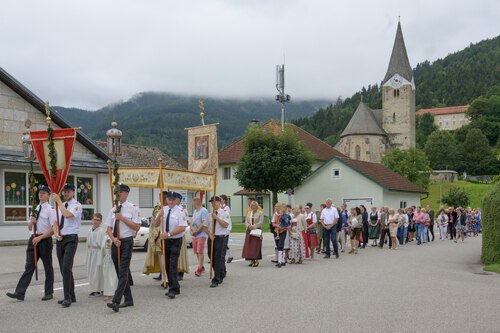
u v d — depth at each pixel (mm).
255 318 8820
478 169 138000
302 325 8297
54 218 10492
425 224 30203
